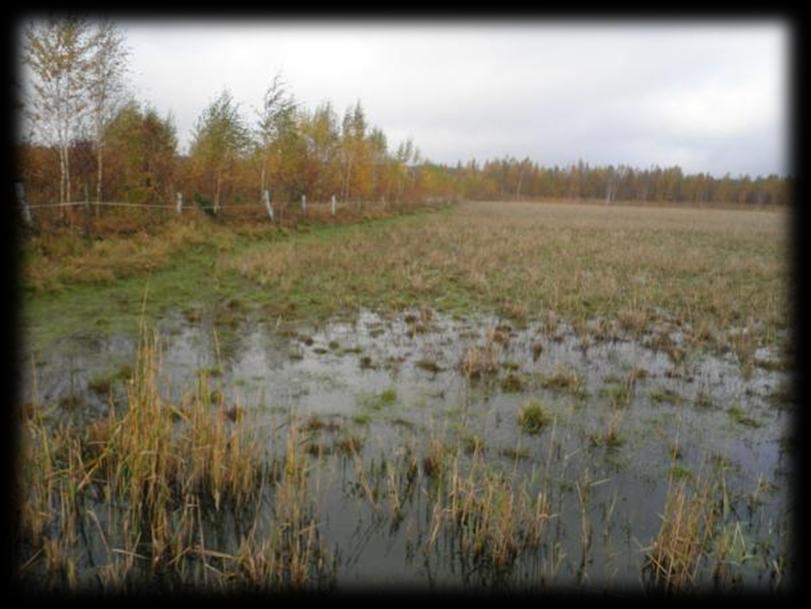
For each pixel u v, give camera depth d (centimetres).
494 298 1190
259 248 1673
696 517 393
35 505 379
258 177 2381
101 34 1473
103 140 1638
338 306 1073
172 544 372
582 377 736
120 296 1041
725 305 1169
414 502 441
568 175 11881
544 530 411
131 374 657
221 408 477
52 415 538
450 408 621
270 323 936
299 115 2672
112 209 1608
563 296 1201
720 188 10612
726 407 654
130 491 421
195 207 1873
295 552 362
